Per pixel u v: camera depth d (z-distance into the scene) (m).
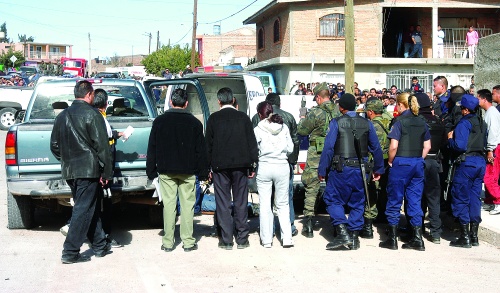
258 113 7.76
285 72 28.34
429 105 7.61
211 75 10.36
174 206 7.20
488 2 27.97
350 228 7.32
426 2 27.67
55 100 8.56
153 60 60.12
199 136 7.18
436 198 7.68
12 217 8.12
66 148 6.52
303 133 8.05
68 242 6.56
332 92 16.62
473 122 7.38
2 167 14.68
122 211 9.85
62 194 7.49
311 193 8.04
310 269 6.42
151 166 7.08
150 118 8.56
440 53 28.12
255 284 5.86
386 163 8.15
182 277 6.10
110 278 6.04
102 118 6.65
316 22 27.69
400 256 7.03
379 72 28.16
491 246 7.59
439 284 5.91
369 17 27.75
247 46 49.88
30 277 6.05
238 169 7.30
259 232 8.26
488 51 11.81
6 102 22.81
